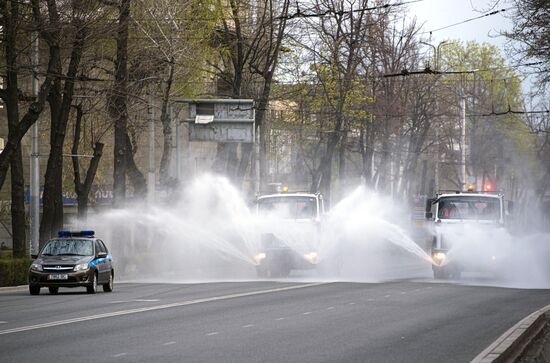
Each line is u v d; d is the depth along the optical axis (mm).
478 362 26938
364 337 34156
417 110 139500
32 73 71625
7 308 47812
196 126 85875
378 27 124750
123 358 28391
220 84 112938
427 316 42406
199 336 34219
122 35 80375
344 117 121562
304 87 118250
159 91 91188
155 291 60656
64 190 119062
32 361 27906
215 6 89938
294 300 50875
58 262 59438
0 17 69500
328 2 114000
